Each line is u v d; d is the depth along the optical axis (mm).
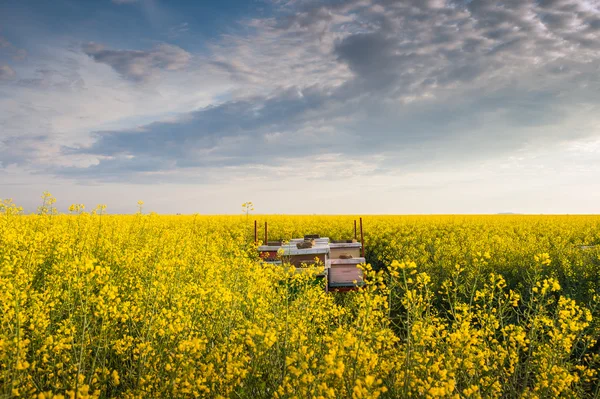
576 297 11555
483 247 18266
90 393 5156
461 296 11117
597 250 16844
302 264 11883
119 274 9508
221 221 34156
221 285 7648
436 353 5656
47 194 13617
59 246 9906
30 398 4809
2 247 9203
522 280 13547
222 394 4922
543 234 28391
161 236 13469
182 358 5027
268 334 5039
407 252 18125
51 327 6719
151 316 6125
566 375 5434
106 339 5797
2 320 5398
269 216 47750
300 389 4293
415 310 6039
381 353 5723
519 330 6188
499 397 5930
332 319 8562
